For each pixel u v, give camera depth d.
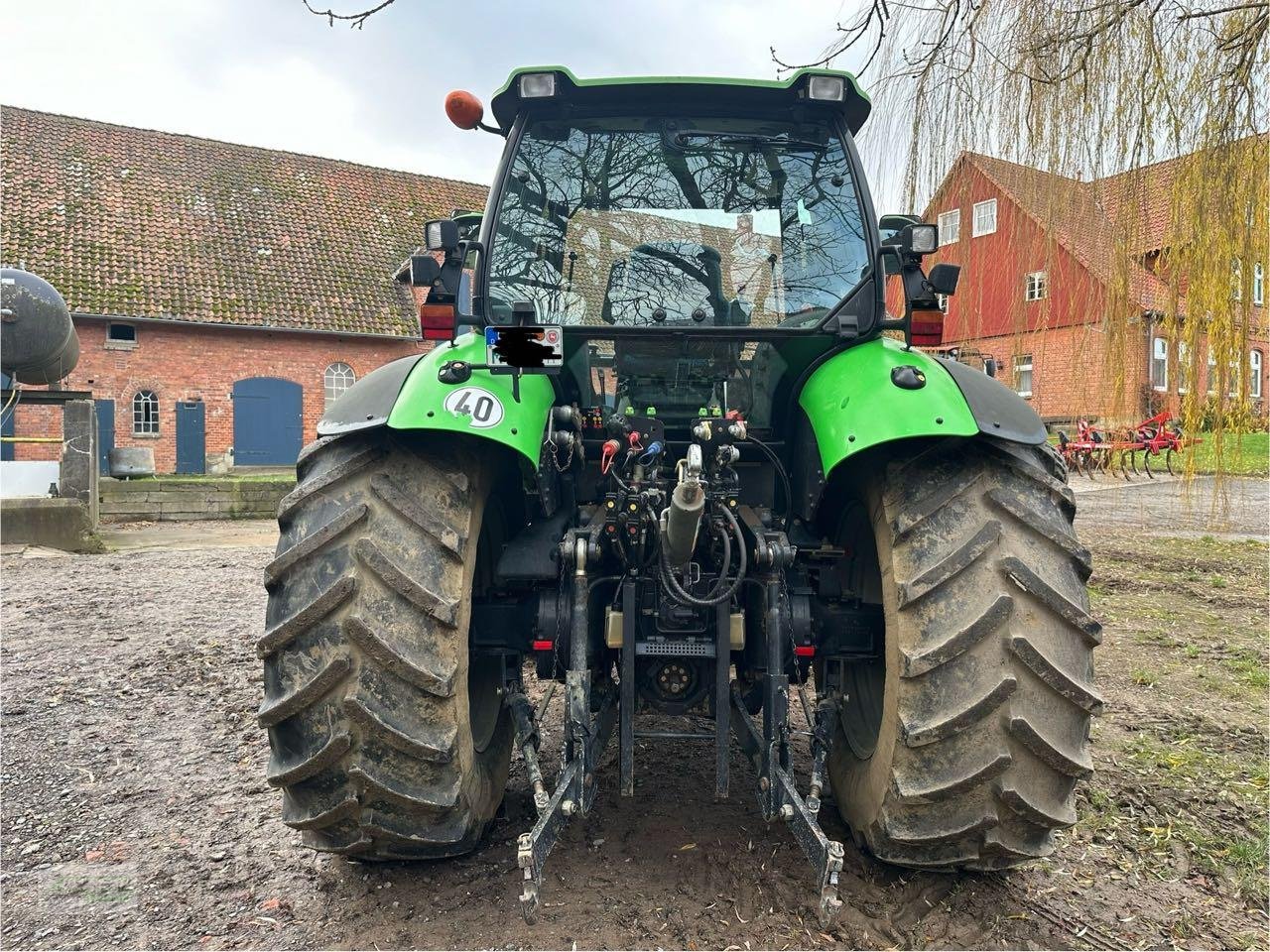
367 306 23.17
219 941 2.21
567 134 2.87
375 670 2.01
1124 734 3.71
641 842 2.68
